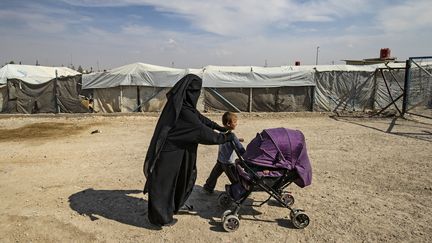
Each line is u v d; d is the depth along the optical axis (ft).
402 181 21.75
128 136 38.75
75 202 18.26
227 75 58.49
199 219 16.17
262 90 59.52
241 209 17.20
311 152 29.86
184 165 15.21
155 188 14.82
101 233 14.83
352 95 61.26
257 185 15.23
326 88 60.64
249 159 15.43
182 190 15.48
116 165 26.00
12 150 31.60
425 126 45.29
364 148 31.50
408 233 14.80
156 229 15.19
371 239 14.29
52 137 38.55
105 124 48.06
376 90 61.62
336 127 44.93
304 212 16.42
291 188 20.35
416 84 54.39
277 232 14.89
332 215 16.60
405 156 28.35
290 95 60.13
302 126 46.09
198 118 15.07
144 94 57.88
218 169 18.25
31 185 21.21
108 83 56.44
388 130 42.06
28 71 85.10
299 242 14.03
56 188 20.57
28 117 54.29
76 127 45.62
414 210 17.22
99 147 32.78
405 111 53.52
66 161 27.35
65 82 56.24
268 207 17.49
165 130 14.48
